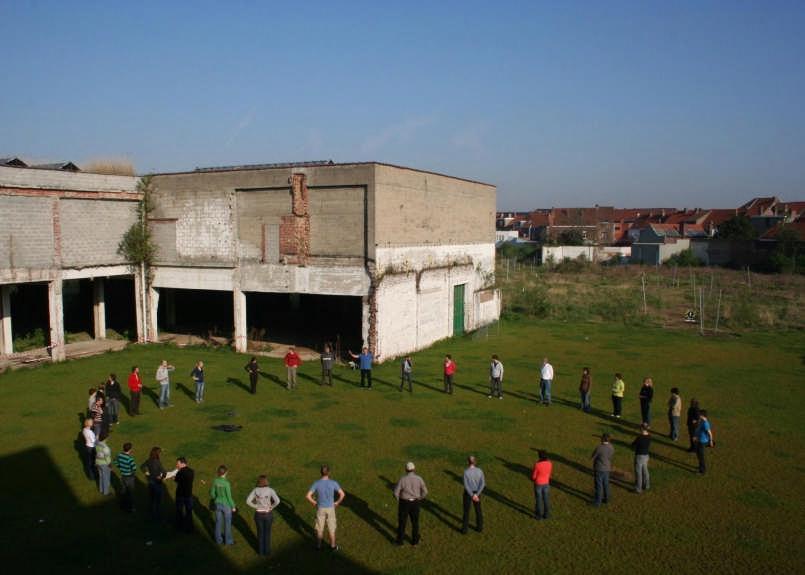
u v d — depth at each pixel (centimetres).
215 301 4031
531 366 2798
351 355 2811
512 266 8012
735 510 1384
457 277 3538
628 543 1234
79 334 3344
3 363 2645
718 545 1228
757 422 2003
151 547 1202
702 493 1475
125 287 3669
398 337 2928
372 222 2684
